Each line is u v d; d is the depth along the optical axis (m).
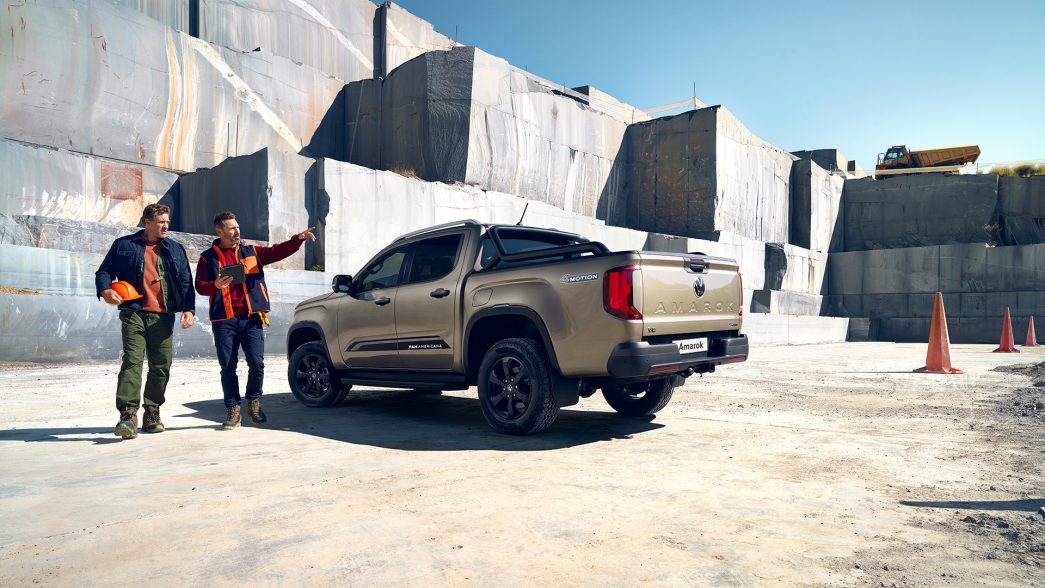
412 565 2.44
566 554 2.56
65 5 18.95
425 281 5.77
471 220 5.72
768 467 4.05
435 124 23.50
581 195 27.94
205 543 2.66
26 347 10.66
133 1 23.70
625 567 2.43
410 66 24.72
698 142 28.58
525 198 24.91
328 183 17.44
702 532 2.83
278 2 27.58
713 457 4.34
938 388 8.59
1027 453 4.50
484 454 4.42
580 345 4.69
